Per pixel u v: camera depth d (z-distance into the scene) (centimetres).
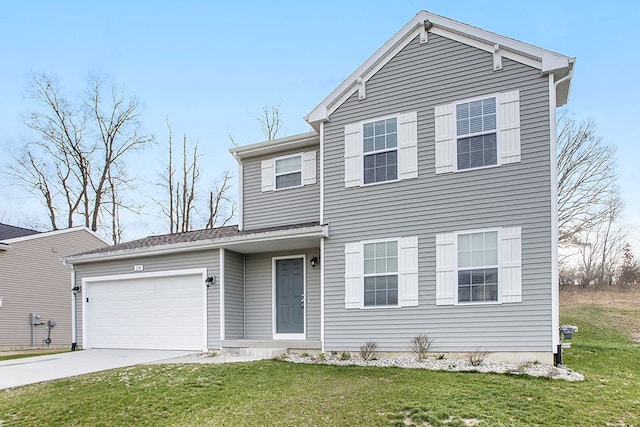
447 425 568
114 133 3023
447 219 1006
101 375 926
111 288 1459
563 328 1230
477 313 950
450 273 986
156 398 726
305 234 1122
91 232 2342
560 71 938
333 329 1093
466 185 997
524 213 934
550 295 892
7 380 923
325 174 1164
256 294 1315
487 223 965
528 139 950
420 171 1049
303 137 1282
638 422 579
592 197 2462
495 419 582
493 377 791
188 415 645
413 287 1019
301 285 1266
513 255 932
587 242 2617
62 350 1606
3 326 1898
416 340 991
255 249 1291
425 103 1065
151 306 1375
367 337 1052
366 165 1117
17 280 1972
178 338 1310
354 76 1151
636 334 1691
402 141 1079
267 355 1107
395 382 773
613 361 1026
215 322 1248
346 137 1152
